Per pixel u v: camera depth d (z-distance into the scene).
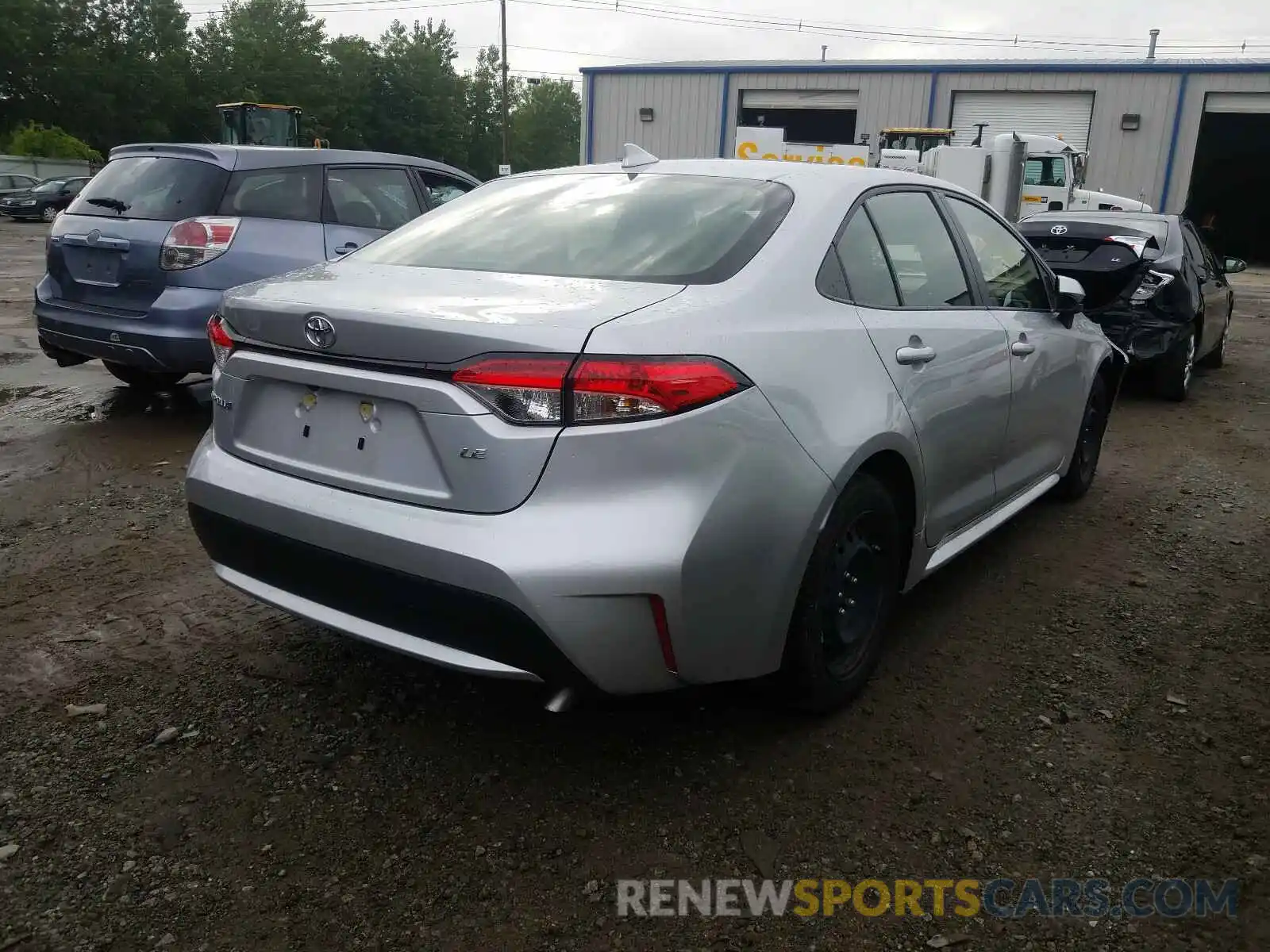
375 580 2.46
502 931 2.17
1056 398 4.38
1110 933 2.19
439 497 2.37
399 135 74.56
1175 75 28.59
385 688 3.16
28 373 7.81
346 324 2.48
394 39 75.62
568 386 2.26
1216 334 9.30
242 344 2.81
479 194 3.57
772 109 32.81
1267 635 3.67
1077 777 2.75
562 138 105.94
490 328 2.30
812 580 2.70
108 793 2.59
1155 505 5.25
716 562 2.38
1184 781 2.74
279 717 2.97
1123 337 7.78
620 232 2.96
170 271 5.67
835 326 2.82
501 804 2.59
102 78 54.78
